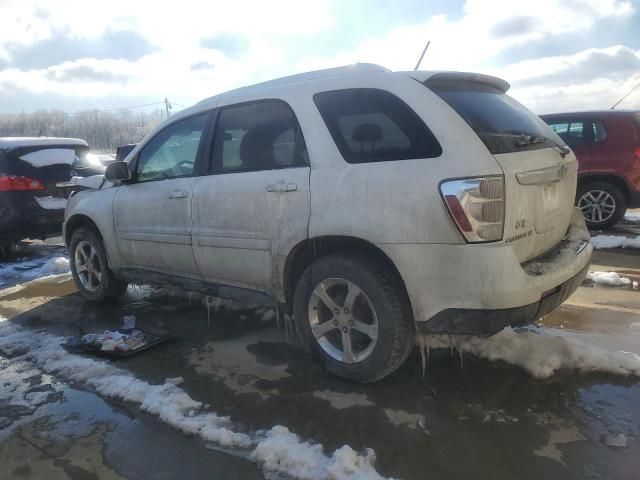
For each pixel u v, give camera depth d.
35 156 7.31
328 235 3.00
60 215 7.41
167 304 4.90
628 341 3.63
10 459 2.56
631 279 5.27
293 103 3.29
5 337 4.18
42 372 3.51
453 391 3.00
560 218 3.20
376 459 2.41
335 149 3.04
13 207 7.03
